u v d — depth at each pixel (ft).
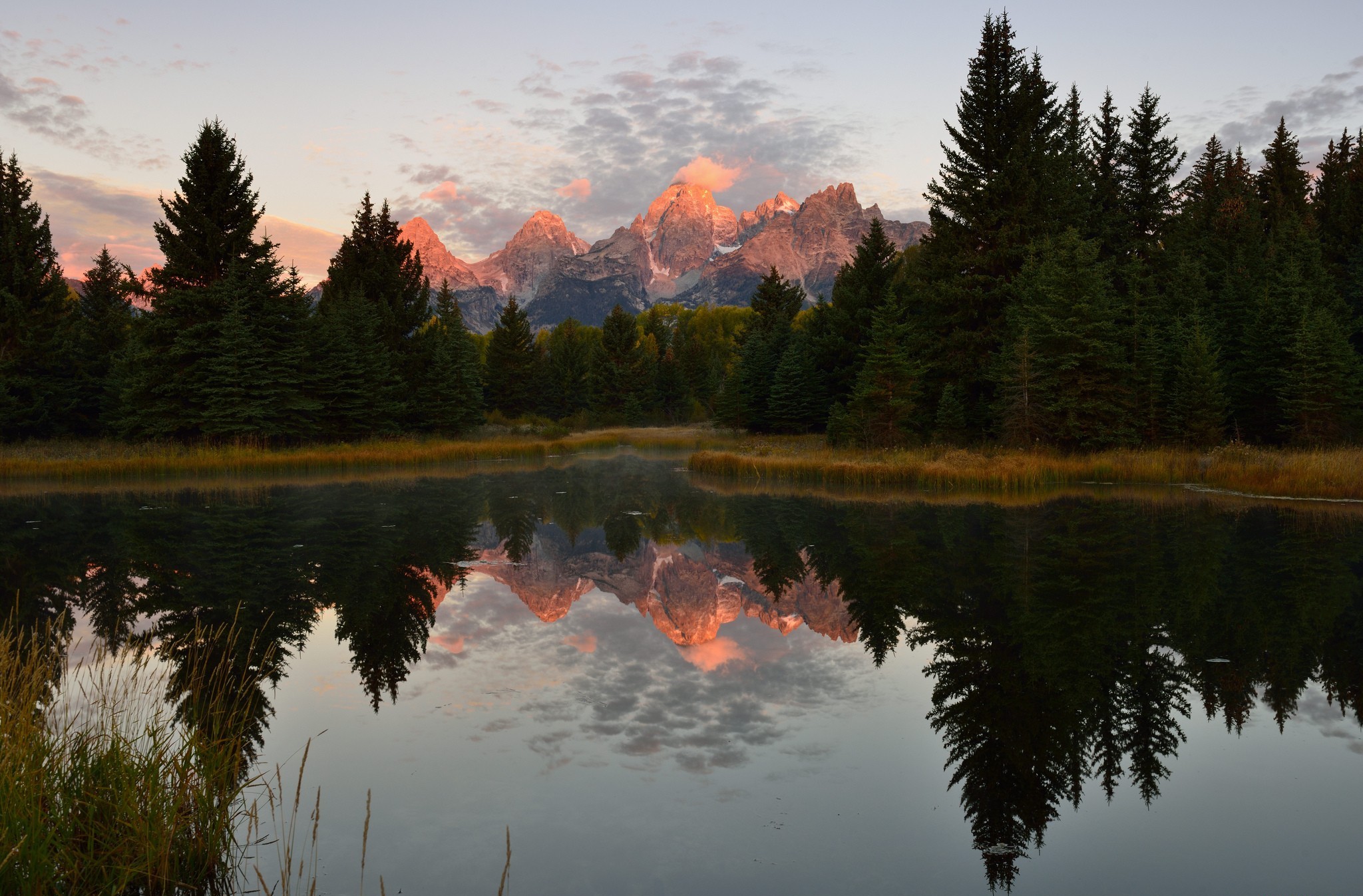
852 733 21.21
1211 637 28.89
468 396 164.76
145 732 16.76
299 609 34.01
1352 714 22.04
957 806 17.04
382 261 160.66
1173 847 15.23
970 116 114.52
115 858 13.23
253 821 15.84
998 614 32.65
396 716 22.25
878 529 54.80
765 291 222.07
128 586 37.50
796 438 149.38
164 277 116.67
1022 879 14.10
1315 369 91.81
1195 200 163.53
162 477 95.50
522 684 25.29
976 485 79.82
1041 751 19.97
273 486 85.76
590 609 35.63
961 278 112.06
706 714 22.67
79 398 123.44
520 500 76.74
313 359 132.77
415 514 64.80
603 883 13.76
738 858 14.79
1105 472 84.64
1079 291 95.66
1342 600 33.53
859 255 145.89
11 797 13.12
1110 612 32.35
